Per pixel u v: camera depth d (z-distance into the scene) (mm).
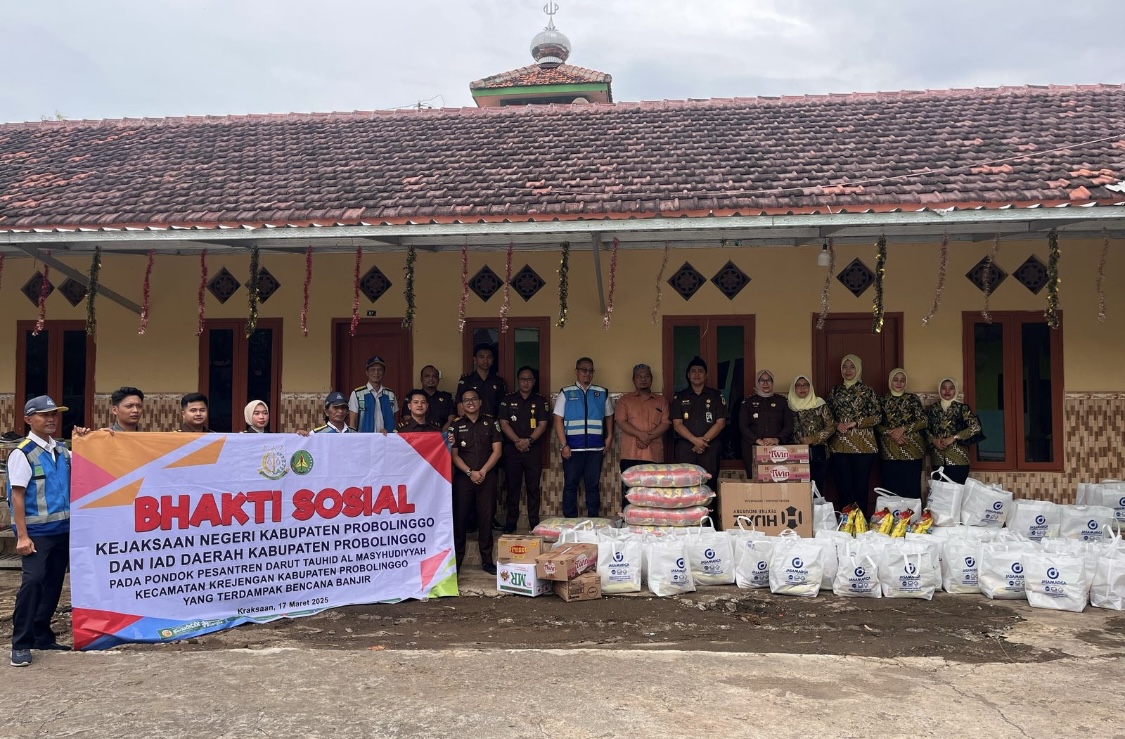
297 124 11695
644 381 9109
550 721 4461
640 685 4988
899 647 5789
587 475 9164
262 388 10000
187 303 10062
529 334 9789
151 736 4277
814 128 10055
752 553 7398
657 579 7176
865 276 9414
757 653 5617
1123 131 9078
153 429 10000
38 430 5750
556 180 8602
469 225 7715
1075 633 6086
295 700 4746
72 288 10180
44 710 4609
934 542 7348
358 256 8375
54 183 9586
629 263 9680
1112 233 8508
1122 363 9133
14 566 8164
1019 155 8484
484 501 8109
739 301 9555
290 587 6648
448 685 4984
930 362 9312
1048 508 8188
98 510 5883
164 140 11258
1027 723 4469
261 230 7945
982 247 9273
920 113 10336
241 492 6465
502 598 7199
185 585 6191
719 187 8055
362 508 7004
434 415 9117
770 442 8570
